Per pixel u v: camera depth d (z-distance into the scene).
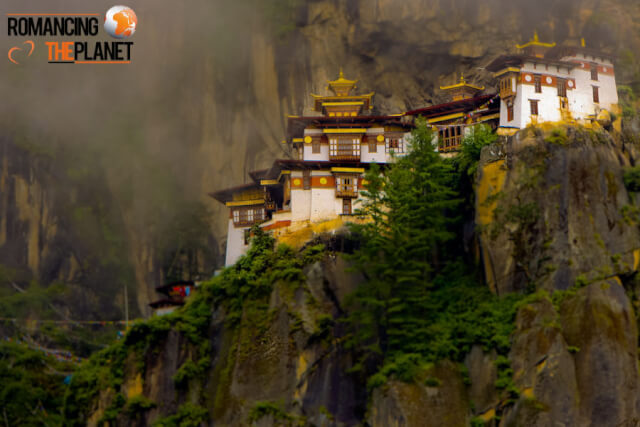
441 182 67.38
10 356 83.50
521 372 57.09
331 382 61.38
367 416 59.72
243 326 64.31
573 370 57.09
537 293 60.28
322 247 65.69
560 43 91.19
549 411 55.72
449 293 63.81
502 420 56.25
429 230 64.06
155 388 64.06
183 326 65.62
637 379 57.66
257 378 62.41
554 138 64.06
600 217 62.50
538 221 62.41
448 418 57.16
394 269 62.88
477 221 64.81
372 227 64.50
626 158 67.88
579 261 60.88
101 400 64.50
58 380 83.50
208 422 62.66
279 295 64.19
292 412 61.06
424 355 60.12
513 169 64.31
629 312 59.78
